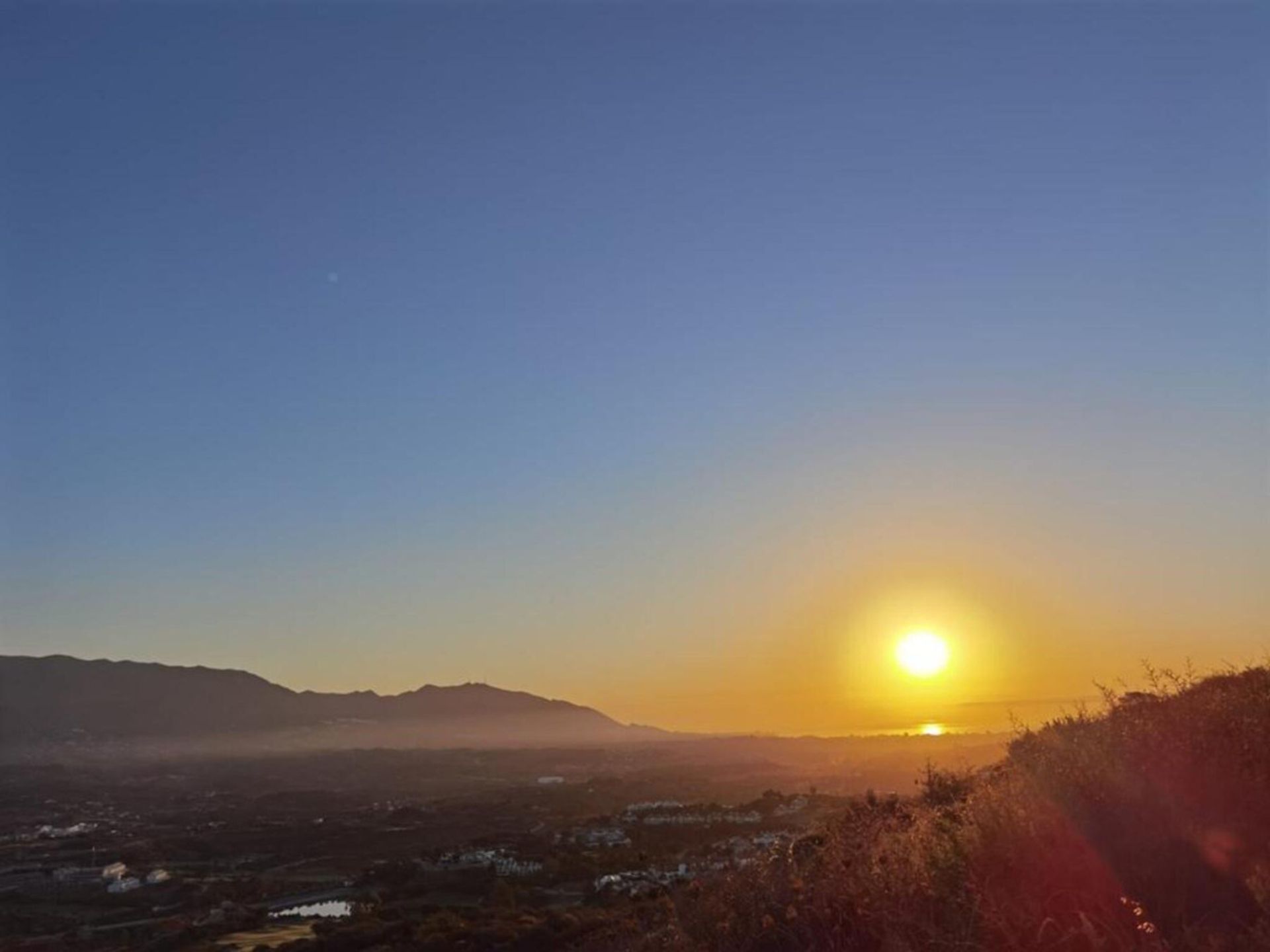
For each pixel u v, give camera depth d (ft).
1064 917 20.86
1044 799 26.03
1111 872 22.34
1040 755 32.63
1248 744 26.43
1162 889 21.09
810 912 25.64
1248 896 20.26
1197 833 22.52
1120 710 36.42
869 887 24.94
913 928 22.22
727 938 26.96
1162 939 18.86
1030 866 23.61
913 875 24.47
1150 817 23.62
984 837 25.55
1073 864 23.07
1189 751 26.66
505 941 77.92
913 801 41.45
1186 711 31.91
